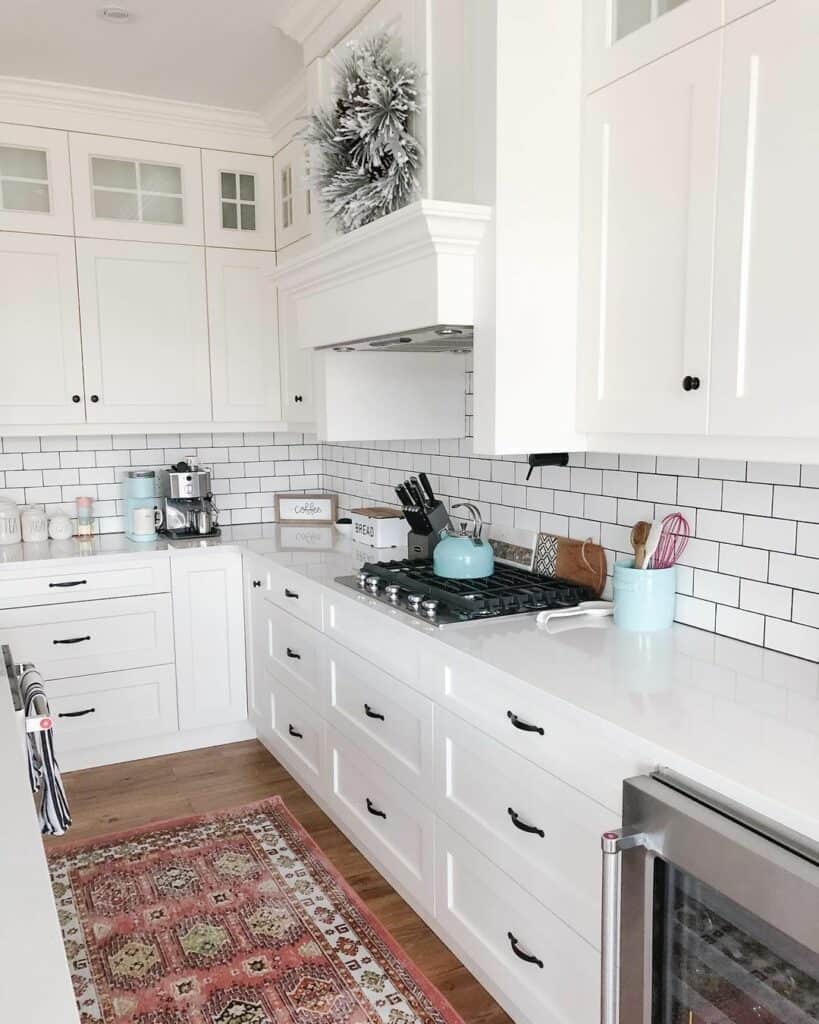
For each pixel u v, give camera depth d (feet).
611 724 4.88
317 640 9.41
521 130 6.39
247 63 10.21
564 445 6.82
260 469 14.07
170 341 12.03
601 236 6.34
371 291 7.67
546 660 6.12
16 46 9.64
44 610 10.87
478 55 6.45
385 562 9.60
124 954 7.48
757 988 4.00
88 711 11.24
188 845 9.34
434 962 7.33
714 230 5.24
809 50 4.56
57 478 12.65
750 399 5.06
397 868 8.03
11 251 10.97
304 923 7.88
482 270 6.57
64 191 11.18
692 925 4.36
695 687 5.51
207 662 11.93
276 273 9.24
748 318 5.04
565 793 5.50
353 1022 6.62
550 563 8.63
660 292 5.77
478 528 9.59
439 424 10.03
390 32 7.86
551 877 5.73
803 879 3.60
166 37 9.48
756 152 4.92
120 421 11.83
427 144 7.43
